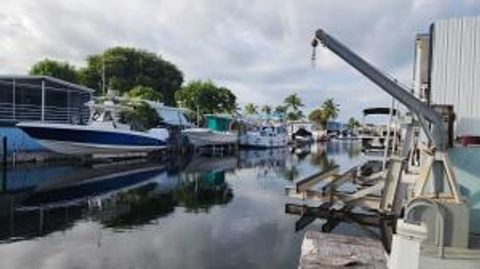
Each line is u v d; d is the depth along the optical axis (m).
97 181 25.05
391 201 14.89
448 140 8.81
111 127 31.84
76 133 29.25
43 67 60.25
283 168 33.84
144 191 22.08
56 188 22.31
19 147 29.23
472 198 8.56
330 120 116.62
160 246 12.39
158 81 72.19
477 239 8.00
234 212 16.89
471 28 14.68
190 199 19.83
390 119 21.38
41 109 33.69
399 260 4.95
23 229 14.23
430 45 15.38
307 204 17.20
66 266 10.72
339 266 8.38
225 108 64.56
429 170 8.29
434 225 7.38
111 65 70.56
